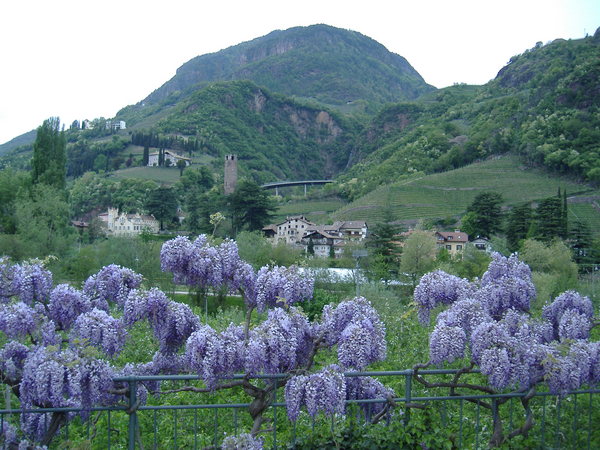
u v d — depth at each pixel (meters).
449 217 91.50
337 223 90.94
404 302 32.81
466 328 6.62
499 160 117.00
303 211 126.31
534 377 5.92
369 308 6.11
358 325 5.74
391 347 13.59
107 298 6.96
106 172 165.12
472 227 78.38
